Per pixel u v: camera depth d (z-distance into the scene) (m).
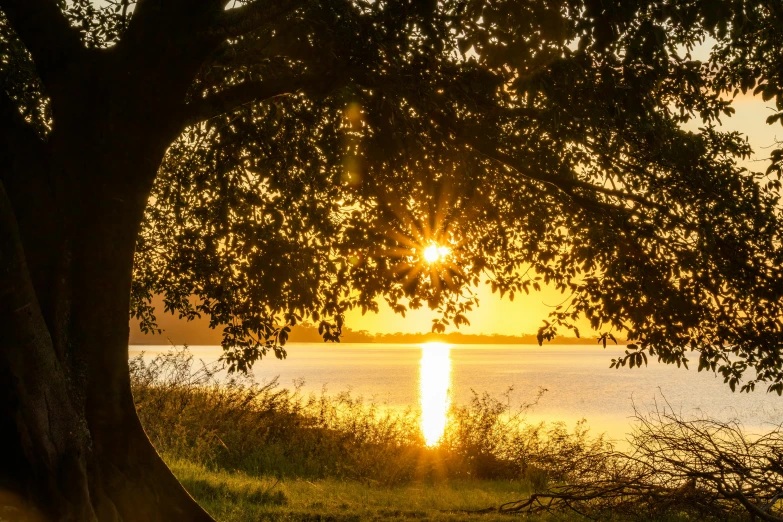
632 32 5.82
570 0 5.68
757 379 8.81
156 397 13.93
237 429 13.93
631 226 7.93
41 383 4.87
